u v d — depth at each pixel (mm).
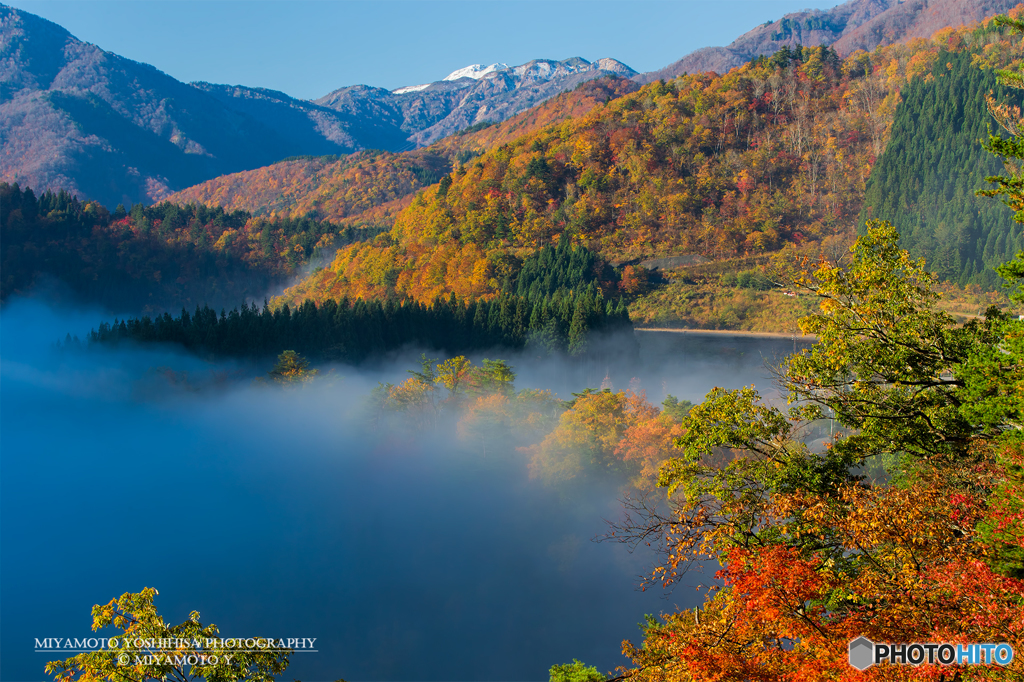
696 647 14391
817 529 16109
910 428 19812
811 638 13109
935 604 12938
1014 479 15320
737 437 19969
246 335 168250
